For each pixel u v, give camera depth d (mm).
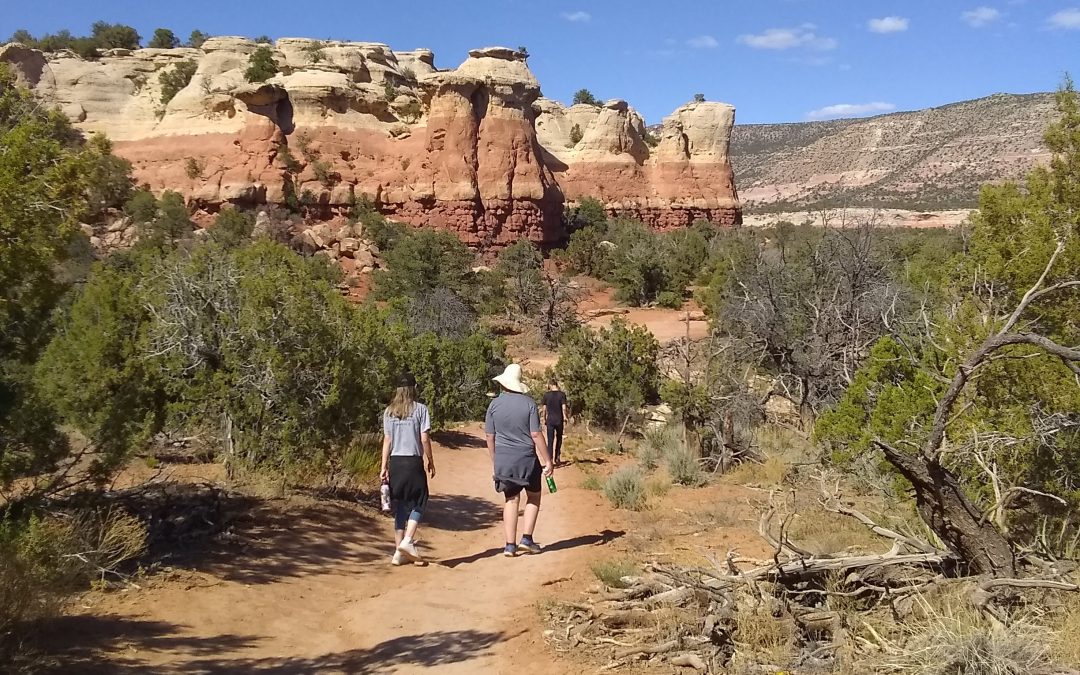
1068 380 6641
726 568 6414
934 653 4145
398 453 7312
